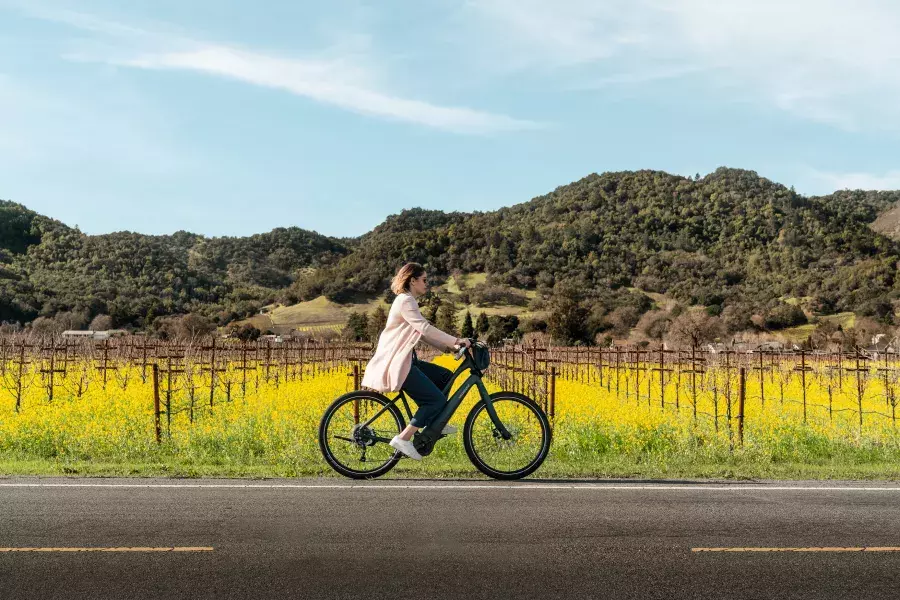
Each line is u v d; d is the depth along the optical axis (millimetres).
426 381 7133
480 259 157250
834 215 175000
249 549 4734
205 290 136250
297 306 143125
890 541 5039
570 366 26750
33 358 20281
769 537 5117
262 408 12438
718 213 178625
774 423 11133
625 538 5059
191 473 7473
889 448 10180
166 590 3994
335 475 7410
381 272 154125
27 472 7539
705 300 130000
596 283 144625
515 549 4777
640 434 10422
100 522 5375
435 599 3893
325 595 3936
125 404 12508
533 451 7469
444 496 6355
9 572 4266
